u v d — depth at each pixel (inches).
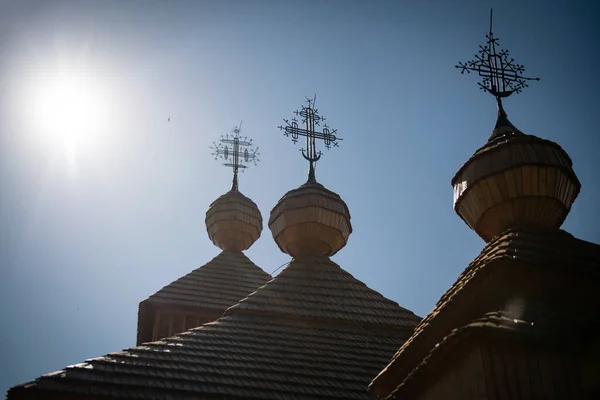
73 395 617.6
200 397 658.8
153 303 1047.0
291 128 1129.4
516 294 542.6
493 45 795.4
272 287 916.6
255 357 758.5
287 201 1028.5
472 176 669.3
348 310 900.6
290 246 1023.6
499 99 768.9
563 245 583.5
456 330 498.9
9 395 608.4
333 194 1041.5
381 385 600.7
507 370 479.2
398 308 937.5
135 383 650.2
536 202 646.5
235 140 1414.9
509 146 663.8
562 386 477.1
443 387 516.7
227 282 1128.8
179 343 748.0
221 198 1288.1
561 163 658.8
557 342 486.6
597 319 508.1
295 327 849.5
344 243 1038.4
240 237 1254.3
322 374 759.7
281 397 695.1
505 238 589.6
